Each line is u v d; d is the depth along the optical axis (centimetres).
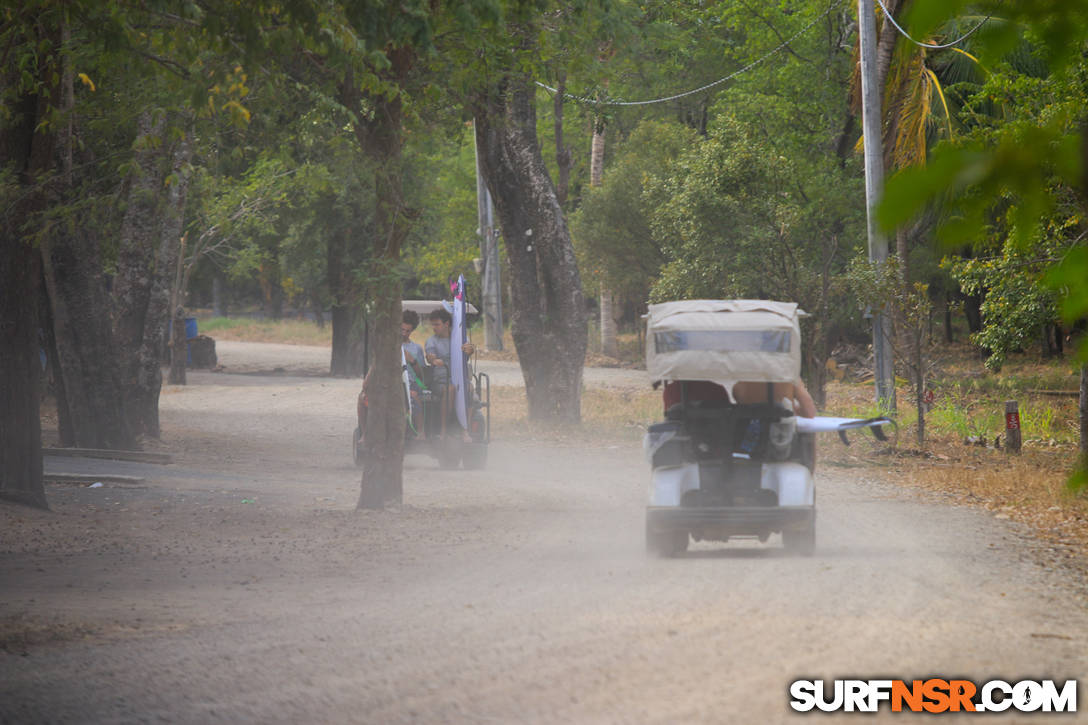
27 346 4966
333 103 4578
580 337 9475
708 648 2073
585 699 1784
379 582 3250
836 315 11238
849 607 2455
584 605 2597
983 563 3375
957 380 12219
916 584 2805
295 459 7650
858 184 12462
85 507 5097
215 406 11512
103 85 5572
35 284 4991
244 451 8044
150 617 2700
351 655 2197
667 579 2939
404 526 4516
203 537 4253
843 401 10962
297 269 17412
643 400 11425
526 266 9506
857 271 8319
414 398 6744
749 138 10144
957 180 456
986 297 7706
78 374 7312
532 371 9525
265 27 4034
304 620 2608
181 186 8494
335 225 15100
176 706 1880
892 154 10638
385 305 5034
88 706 1886
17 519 4578
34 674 2117
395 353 5097
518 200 9488
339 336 16300
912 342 9894
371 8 3609
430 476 6431
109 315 7475
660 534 3422
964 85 10344
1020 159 450
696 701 1725
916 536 4106
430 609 2689
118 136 7475
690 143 16938
